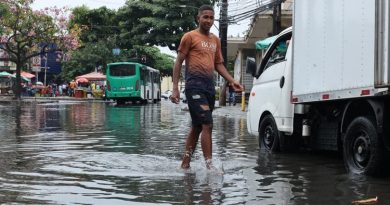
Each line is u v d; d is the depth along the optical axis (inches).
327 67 280.5
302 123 324.2
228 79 275.1
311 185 229.8
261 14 1053.8
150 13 1686.8
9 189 217.8
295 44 315.3
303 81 305.7
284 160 309.6
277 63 354.9
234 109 1042.1
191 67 264.5
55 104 1301.7
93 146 371.6
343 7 266.4
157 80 1776.6
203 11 267.3
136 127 560.1
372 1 241.4
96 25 2123.5
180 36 1609.3
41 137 436.5
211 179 241.8
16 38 1531.7
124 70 1418.6
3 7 1318.9
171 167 274.1
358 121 255.8
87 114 832.3
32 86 2246.6
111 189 218.4
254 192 213.9
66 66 2365.9
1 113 831.7
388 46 231.1
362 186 227.5
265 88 366.6
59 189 218.2
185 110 1016.9
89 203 194.5
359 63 251.1
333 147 301.6
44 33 1529.3
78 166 276.8
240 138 451.5
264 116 368.8
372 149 244.2
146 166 277.3
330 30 278.4
